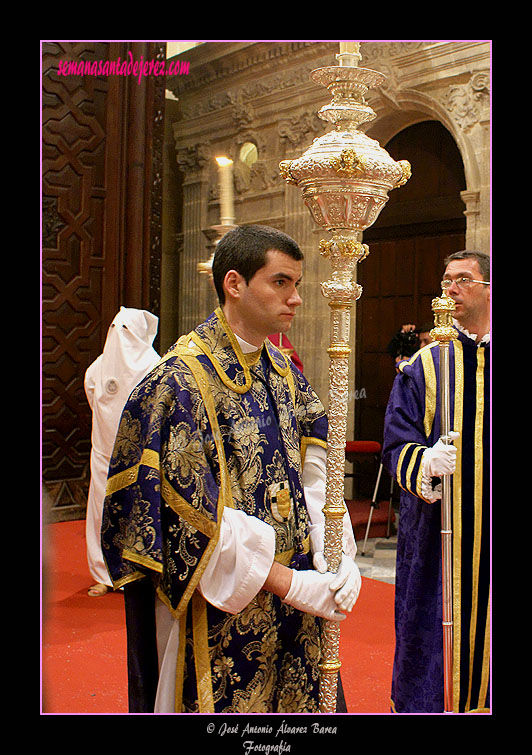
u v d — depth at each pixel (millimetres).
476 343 2643
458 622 2520
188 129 9719
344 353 1563
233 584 1503
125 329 4547
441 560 2506
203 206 9523
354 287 1553
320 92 8094
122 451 1592
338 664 1609
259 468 1623
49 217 6559
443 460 2398
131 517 1521
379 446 6484
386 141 8109
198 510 1490
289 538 1652
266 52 8508
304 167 1520
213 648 1561
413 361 2727
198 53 9102
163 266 10195
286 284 1610
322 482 1826
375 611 4512
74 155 6648
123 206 6906
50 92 6496
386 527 7035
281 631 1653
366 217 1548
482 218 6734
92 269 6836
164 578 1517
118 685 3158
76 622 4043
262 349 1772
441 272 7852
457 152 7586
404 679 2570
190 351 1621
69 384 6789
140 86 6867
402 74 7301
